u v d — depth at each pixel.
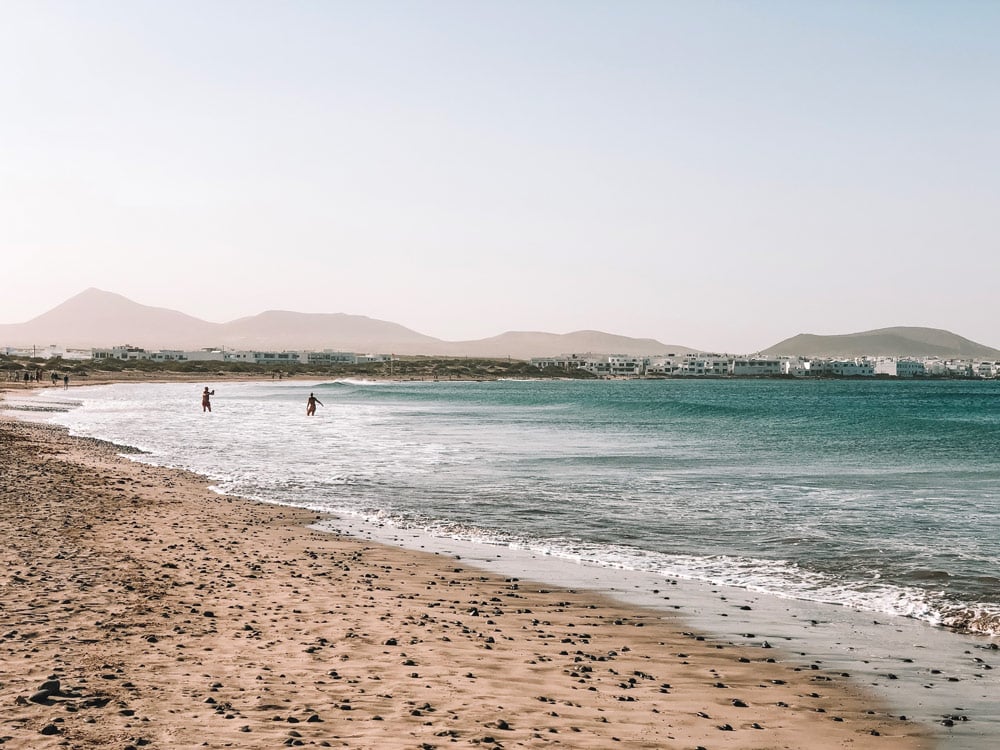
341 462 35.06
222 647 9.27
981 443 47.31
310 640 9.85
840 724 7.84
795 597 13.53
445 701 7.70
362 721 6.96
